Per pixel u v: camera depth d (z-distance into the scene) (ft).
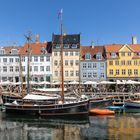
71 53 319.47
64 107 169.68
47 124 150.20
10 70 317.22
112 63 319.27
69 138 119.96
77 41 321.73
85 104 169.58
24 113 175.42
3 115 179.93
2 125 147.64
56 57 317.63
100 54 321.32
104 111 181.68
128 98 235.81
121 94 242.78
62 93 177.06
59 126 144.87
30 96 180.65
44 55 317.42
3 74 316.60
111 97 211.20
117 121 157.69
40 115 172.76
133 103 209.05
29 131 133.69
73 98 186.91
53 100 179.83
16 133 129.70
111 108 205.87
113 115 180.86
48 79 316.19
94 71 319.27
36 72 315.99
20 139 119.03
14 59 317.63
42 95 192.34
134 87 273.54
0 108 199.21
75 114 168.96
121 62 318.86
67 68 318.45
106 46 331.77
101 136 121.90
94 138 118.83
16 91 249.75
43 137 122.11
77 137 121.29
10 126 145.07
